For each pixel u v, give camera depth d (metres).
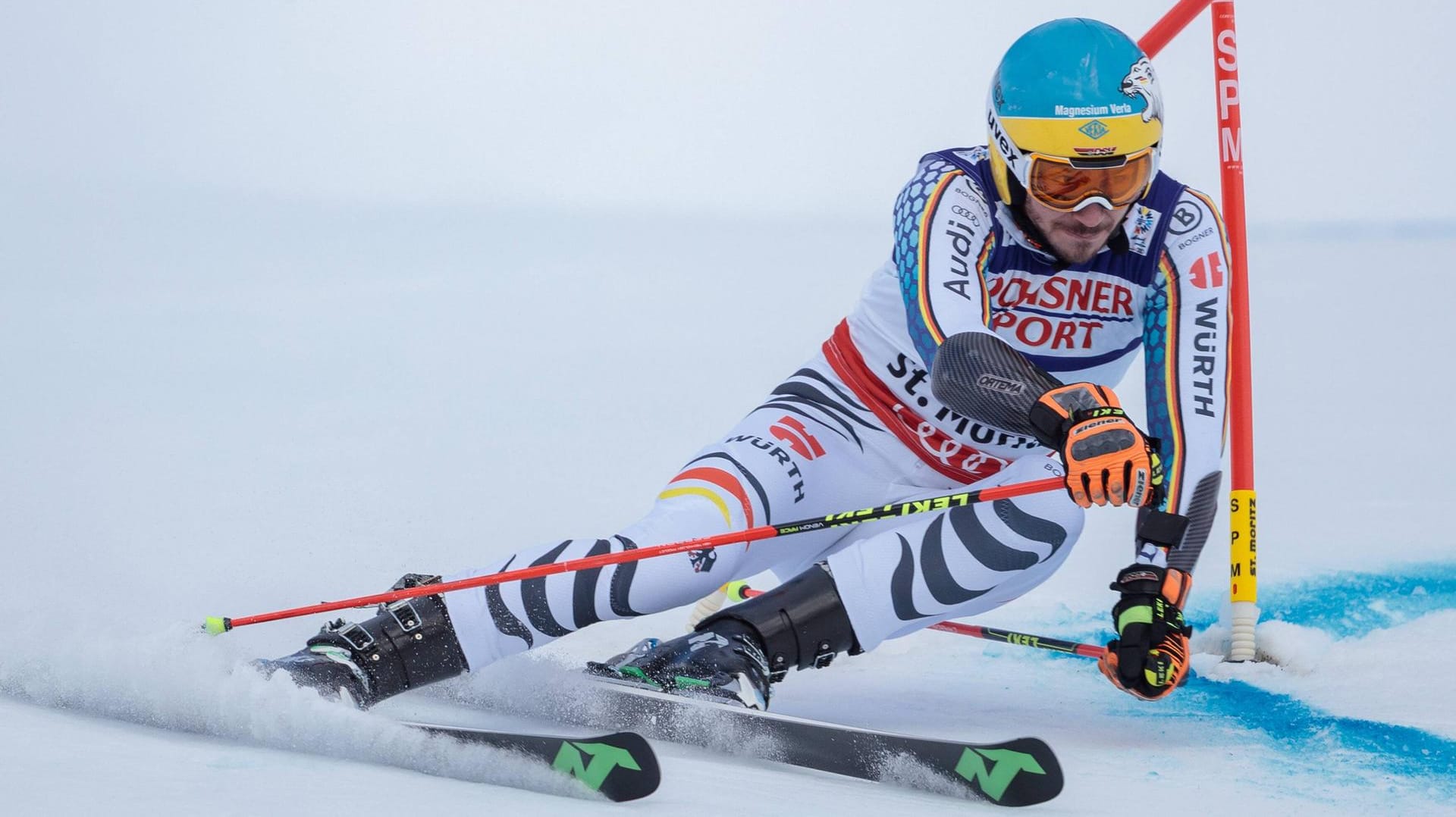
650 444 28.39
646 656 12.55
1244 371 16.00
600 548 12.49
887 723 13.59
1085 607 18.80
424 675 11.94
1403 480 25.92
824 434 14.36
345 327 42.53
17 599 14.90
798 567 15.02
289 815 7.57
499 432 29.20
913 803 9.52
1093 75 12.12
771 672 12.45
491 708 12.55
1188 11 16.44
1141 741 12.65
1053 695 14.97
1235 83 16.52
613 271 55.84
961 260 12.66
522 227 69.62
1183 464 12.92
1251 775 11.20
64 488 22.53
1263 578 18.80
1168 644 12.00
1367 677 14.59
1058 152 12.16
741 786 9.62
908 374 14.15
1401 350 42.22
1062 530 12.96
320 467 25.23
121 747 9.16
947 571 12.79
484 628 12.03
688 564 12.76
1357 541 20.81
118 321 41.59
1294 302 51.91
